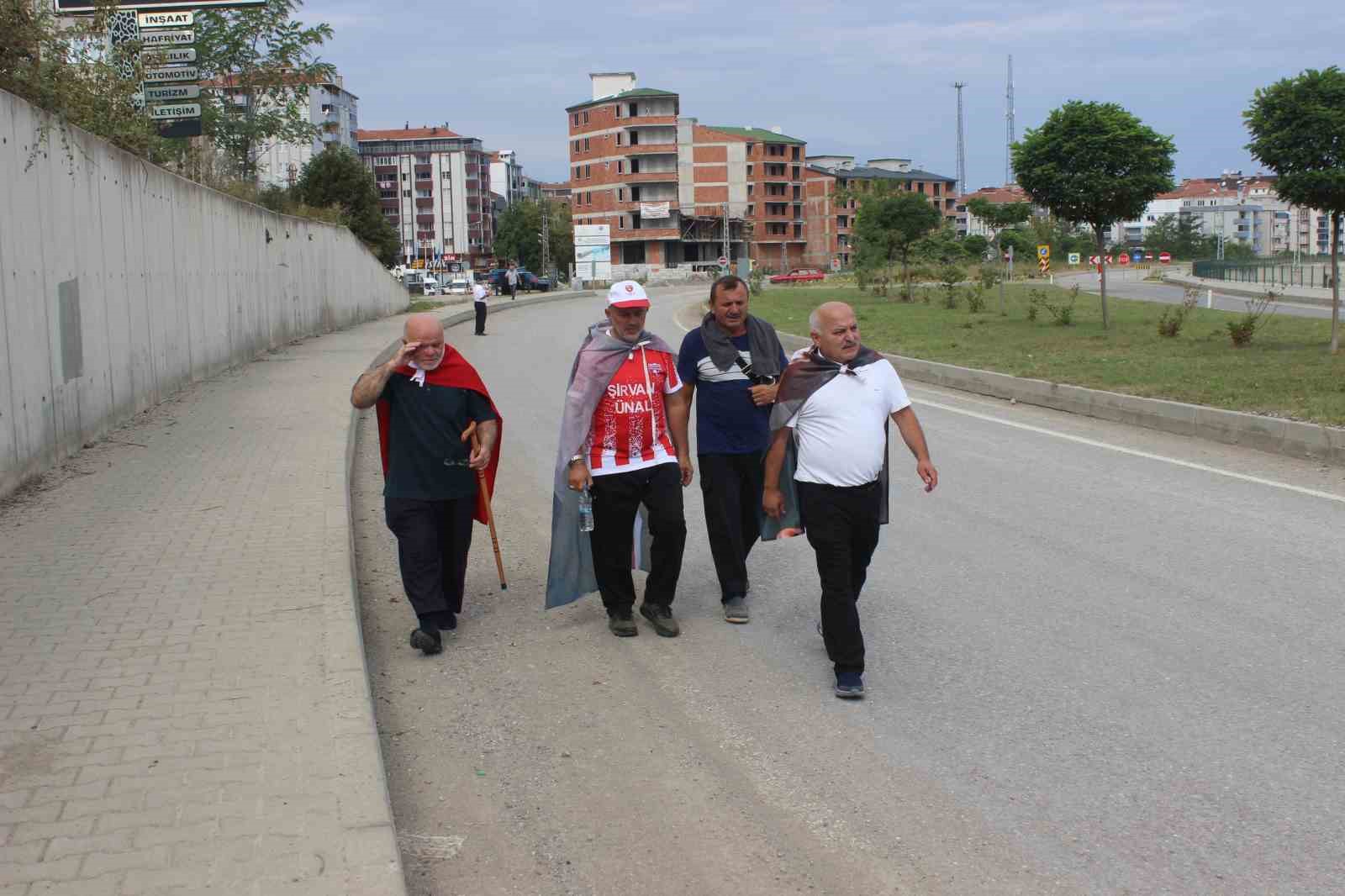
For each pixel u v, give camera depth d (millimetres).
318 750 4215
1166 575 7082
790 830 4047
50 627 5605
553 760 4648
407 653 5965
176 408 13297
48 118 9641
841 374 5352
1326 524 8227
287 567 6695
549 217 127875
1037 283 57844
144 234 13078
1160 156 23641
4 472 8453
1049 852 3855
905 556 7664
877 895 3619
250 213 20125
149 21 19203
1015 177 24688
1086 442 11961
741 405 6367
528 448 12086
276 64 28672
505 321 37875
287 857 3461
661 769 4547
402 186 160250
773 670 5656
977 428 13055
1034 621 6277
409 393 5961
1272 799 4195
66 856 3453
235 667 5082
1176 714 4992
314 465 9883
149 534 7477
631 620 6203
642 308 6051
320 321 27844
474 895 3660
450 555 6168
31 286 9156
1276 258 78750
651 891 3668
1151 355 18797
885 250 59469
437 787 4426
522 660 5844
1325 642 5832
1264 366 16078
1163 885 3643
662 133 112562
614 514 6094
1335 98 16578
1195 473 10180
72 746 4242
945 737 4805
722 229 118562
